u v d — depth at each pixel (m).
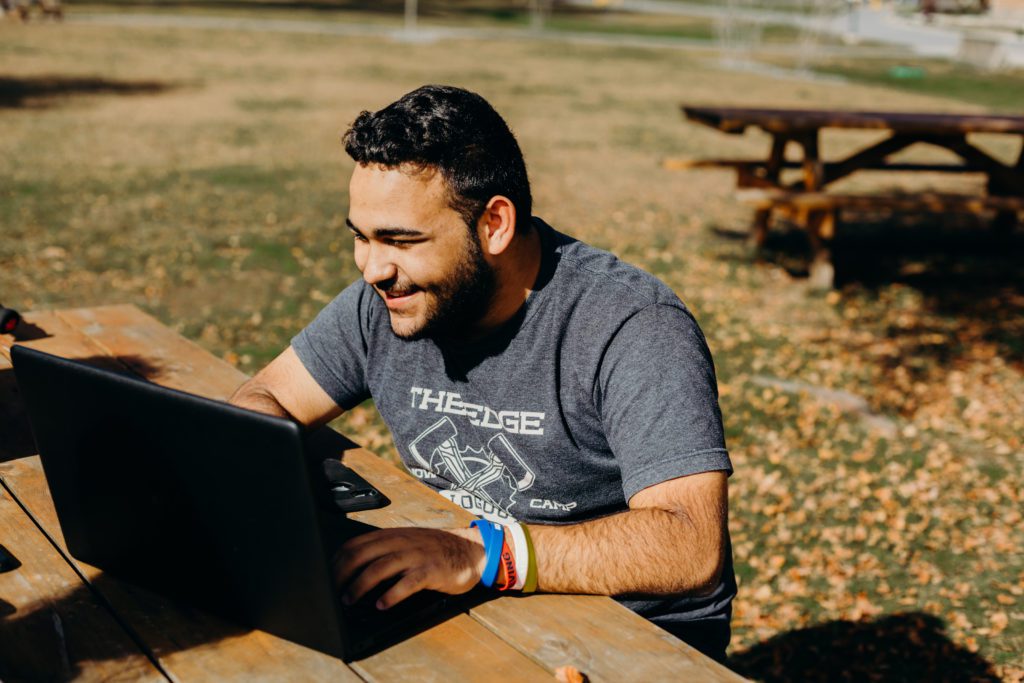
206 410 1.16
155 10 36.12
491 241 1.48
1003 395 5.64
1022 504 4.46
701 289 7.43
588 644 1.33
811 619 3.66
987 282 7.86
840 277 7.88
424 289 1.48
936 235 9.34
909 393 5.66
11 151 11.42
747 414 5.32
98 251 7.75
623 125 15.98
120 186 10.03
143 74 19.27
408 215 1.41
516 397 1.63
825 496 4.53
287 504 1.16
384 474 1.85
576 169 12.17
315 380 1.87
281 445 1.11
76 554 1.50
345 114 15.73
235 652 1.28
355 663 1.27
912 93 23.19
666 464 1.47
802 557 4.06
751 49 35.19
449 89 1.49
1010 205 7.18
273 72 20.75
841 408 5.43
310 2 46.41
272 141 13.14
